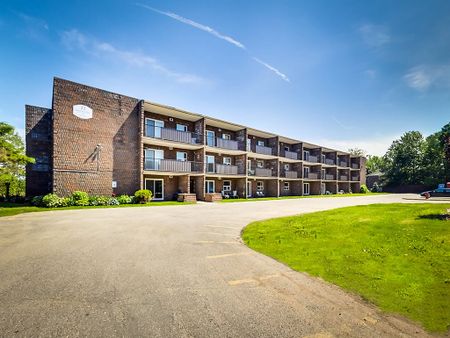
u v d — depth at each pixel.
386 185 52.47
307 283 4.09
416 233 6.28
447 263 4.49
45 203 14.96
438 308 3.21
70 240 6.81
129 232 7.94
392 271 4.36
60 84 16.80
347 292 3.75
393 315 3.12
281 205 18.27
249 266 4.90
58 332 2.73
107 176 18.38
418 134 50.56
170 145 22.62
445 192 24.95
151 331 2.77
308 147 39.31
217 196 23.50
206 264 5.01
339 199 26.28
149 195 18.48
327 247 5.87
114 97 19.08
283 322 2.98
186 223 9.77
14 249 5.91
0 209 13.43
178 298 3.57
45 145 21.06
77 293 3.67
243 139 28.00
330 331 2.80
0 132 15.48
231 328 2.85
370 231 6.88
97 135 18.09
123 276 4.34
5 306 3.28
